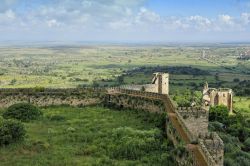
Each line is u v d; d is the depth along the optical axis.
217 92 150.50
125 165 50.88
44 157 54.06
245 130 97.75
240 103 184.75
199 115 62.06
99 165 50.81
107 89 94.69
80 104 92.44
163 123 70.00
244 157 72.06
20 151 56.66
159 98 82.88
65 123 75.31
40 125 73.69
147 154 55.59
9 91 90.56
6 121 62.12
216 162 39.78
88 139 63.59
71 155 55.44
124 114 84.12
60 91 93.12
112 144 59.91
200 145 41.66
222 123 108.38
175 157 49.47
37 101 91.06
